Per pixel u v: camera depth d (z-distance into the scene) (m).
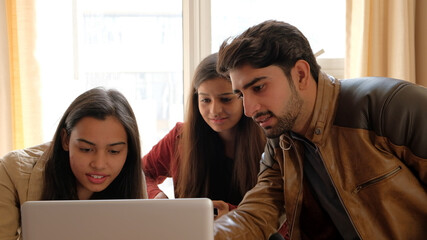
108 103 1.26
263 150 1.63
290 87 1.13
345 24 2.37
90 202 0.83
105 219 0.83
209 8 2.58
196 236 0.83
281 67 1.11
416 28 2.40
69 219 0.83
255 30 1.14
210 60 1.59
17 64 2.32
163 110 2.73
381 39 2.35
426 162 1.07
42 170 1.28
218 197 1.71
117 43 2.65
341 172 1.17
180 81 2.72
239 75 1.13
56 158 1.28
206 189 1.69
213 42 2.61
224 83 1.52
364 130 1.13
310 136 1.19
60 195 1.27
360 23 2.33
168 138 1.89
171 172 1.87
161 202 0.83
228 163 1.71
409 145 1.08
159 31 2.68
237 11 2.59
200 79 1.57
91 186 1.25
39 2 2.35
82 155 1.23
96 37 2.62
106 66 2.64
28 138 2.34
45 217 0.83
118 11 2.63
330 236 1.30
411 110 1.06
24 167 1.26
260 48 1.10
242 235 1.27
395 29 2.29
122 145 1.26
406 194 1.13
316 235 1.32
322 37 2.61
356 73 2.36
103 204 0.83
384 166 1.12
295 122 1.17
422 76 2.39
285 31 1.13
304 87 1.16
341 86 1.21
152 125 2.73
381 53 2.36
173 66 2.71
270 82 1.11
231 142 1.69
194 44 2.59
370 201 1.15
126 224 0.83
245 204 1.36
